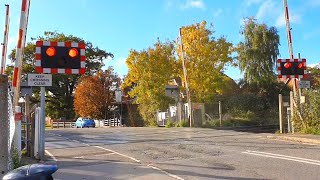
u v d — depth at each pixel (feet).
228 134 69.41
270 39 137.18
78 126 171.32
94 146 55.11
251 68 137.49
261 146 49.80
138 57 128.67
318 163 36.32
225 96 130.41
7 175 12.81
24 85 54.08
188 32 118.73
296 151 44.65
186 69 112.57
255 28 138.21
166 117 120.88
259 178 30.94
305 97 66.33
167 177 32.17
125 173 34.09
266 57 137.18
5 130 23.91
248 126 103.30
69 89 240.73
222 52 118.83
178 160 40.63
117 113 177.47
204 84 118.01
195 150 47.73
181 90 120.47
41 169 12.73
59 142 62.69
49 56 40.60
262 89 135.33
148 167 36.86
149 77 127.65
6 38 57.26
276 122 111.86
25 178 12.42
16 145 33.88
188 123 105.19
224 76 123.03
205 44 118.21
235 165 36.83
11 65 171.94
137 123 146.41
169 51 128.16
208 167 36.17
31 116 44.62
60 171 35.19
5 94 24.02
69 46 41.24
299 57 71.15
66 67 41.06
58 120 215.72
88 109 184.34
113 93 187.42
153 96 127.03
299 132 66.08
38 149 42.04
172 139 61.82
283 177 31.07
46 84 40.96
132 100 163.02
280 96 71.82
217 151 46.26
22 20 35.19
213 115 111.14
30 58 216.33
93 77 188.55
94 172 34.73
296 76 63.98
